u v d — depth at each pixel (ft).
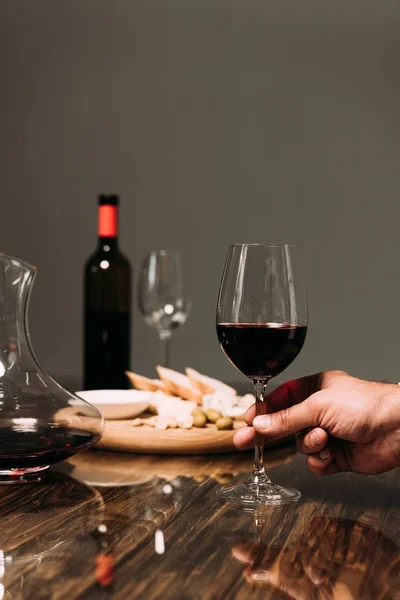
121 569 2.23
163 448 3.78
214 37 16.75
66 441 3.22
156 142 17.06
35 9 17.56
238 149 16.65
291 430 3.21
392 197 15.92
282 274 3.13
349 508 2.89
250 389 6.04
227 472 3.46
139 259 17.15
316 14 16.20
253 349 3.11
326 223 16.20
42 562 2.28
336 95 16.14
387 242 15.92
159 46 17.01
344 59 16.10
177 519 2.73
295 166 16.37
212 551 2.39
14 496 3.03
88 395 4.47
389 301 15.93
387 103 15.90
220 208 16.76
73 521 2.69
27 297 3.57
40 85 17.57
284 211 16.42
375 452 3.19
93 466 3.57
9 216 17.76
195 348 16.89
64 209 17.52
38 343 17.70
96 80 17.31
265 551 2.39
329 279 16.15
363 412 3.10
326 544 2.46
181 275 7.64
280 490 3.11
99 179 17.34
